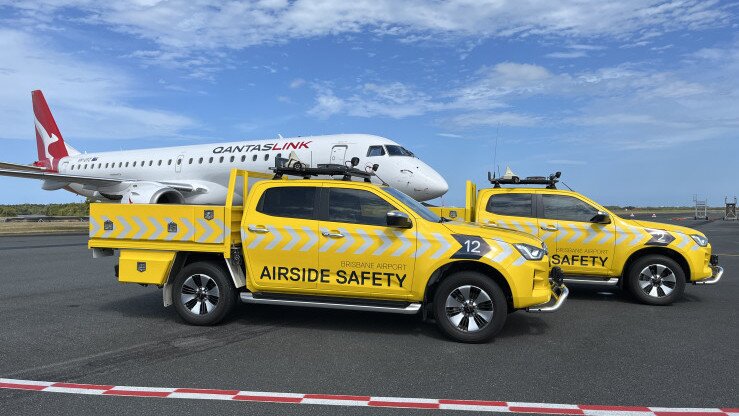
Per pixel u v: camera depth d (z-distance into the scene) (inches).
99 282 390.3
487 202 338.0
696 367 188.1
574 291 361.1
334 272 233.3
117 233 257.4
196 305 252.8
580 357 201.3
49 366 188.7
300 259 236.2
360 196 238.2
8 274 432.8
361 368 187.6
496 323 217.5
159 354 204.5
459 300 224.4
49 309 291.6
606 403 153.9
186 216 247.9
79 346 216.2
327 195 240.4
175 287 253.6
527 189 335.9
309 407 150.6
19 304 305.7
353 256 230.8
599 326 254.1
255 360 196.9
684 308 299.7
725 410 148.3
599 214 311.4
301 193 243.1
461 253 219.9
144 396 158.9
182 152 850.1
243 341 224.2
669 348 213.8
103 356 201.6
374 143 673.6
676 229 310.2
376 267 228.8
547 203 328.5
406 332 240.4
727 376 178.1
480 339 219.5
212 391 163.5
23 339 226.8
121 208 257.0
